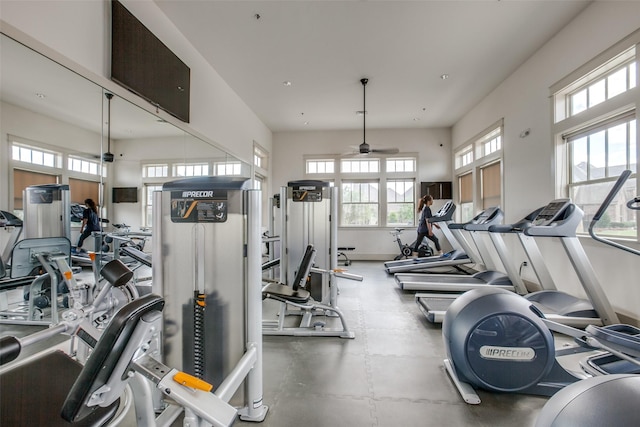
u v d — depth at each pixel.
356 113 7.01
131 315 0.74
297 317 3.70
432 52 4.41
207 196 1.77
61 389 1.19
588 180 3.73
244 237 1.77
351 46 4.24
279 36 3.99
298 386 2.18
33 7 2.08
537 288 4.57
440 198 8.08
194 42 4.12
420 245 7.50
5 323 2.44
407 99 6.18
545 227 3.00
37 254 2.56
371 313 3.83
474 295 2.15
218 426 0.86
